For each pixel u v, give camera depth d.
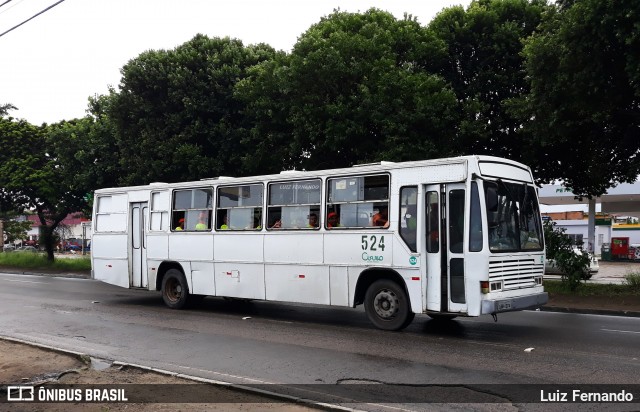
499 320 12.62
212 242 14.10
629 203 43.47
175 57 20.86
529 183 11.34
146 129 21.47
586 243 50.75
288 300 12.53
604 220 49.62
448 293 10.22
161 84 20.84
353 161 18.69
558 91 13.76
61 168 28.97
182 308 14.79
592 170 17.58
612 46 12.62
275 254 12.80
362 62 17.20
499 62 17.91
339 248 11.70
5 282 24.12
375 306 11.30
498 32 17.38
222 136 20.47
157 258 15.33
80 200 31.14
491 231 10.05
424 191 10.66
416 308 10.55
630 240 50.09
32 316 13.62
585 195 20.31
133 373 7.63
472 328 11.46
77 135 26.91
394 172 11.02
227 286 13.73
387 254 10.98
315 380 7.47
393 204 10.98
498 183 10.45
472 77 18.28
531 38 14.66
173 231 14.98
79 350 9.59
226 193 13.98
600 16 12.04
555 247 16.98
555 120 13.91
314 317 13.19
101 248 16.69
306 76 17.50
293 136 18.89
